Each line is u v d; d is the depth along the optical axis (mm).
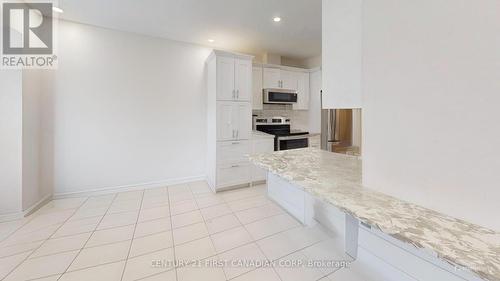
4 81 2309
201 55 3740
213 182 3367
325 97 1452
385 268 1115
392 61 891
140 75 3303
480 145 654
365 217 776
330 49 1396
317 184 1147
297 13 2668
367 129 1038
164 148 3537
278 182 2320
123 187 3279
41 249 1856
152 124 3428
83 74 2957
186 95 3656
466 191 692
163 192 3279
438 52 736
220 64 3250
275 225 2246
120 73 3170
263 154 2047
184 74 3617
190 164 3766
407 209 817
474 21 649
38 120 2697
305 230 1962
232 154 3418
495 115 620
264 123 4164
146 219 2418
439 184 760
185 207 2746
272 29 3127
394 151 912
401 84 860
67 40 2855
